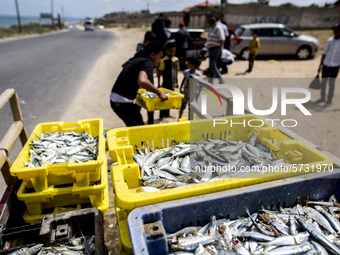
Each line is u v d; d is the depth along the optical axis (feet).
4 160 7.57
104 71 37.01
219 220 5.10
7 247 6.03
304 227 5.19
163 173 6.79
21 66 39.40
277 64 39.55
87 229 5.87
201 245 4.67
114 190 5.21
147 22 226.38
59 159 7.83
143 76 10.85
